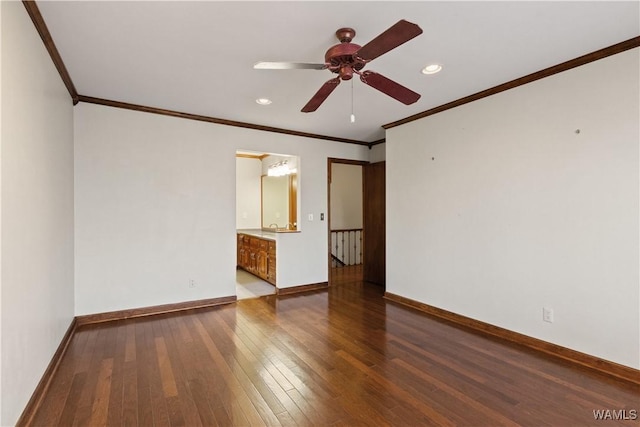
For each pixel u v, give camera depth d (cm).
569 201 260
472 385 222
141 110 361
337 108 366
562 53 242
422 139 389
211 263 407
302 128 454
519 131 292
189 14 192
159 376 231
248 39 220
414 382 225
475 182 330
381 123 428
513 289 299
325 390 215
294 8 186
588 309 250
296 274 484
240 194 701
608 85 237
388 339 301
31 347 189
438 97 334
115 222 350
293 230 502
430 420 185
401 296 422
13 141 162
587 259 250
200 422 183
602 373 238
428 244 384
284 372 238
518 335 295
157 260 374
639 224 225
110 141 347
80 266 333
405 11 189
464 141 340
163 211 376
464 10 188
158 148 373
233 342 292
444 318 361
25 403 179
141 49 233
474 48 234
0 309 147
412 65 261
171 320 350
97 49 233
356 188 759
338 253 735
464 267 343
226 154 417
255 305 410
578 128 254
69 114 303
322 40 222
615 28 208
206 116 395
